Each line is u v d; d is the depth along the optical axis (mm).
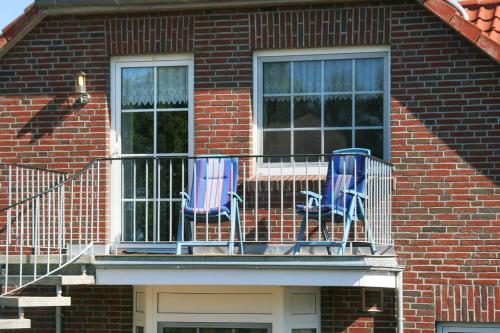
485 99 14141
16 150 15336
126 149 15281
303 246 14297
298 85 14922
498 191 14023
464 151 14164
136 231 15219
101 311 14961
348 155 13172
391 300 14281
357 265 12883
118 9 15016
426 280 14117
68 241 15070
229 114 14844
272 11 14781
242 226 14703
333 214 13172
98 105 15180
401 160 14305
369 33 14500
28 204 14383
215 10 14922
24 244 15125
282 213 13633
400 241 14227
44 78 15336
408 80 14359
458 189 14133
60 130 15250
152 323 14320
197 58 14953
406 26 14406
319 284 13062
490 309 13930
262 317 13992
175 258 13406
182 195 13875
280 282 13156
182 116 15188
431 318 14062
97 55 15203
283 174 14844
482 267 14000
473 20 14984
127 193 15297
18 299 12789
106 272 13594
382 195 13992
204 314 14180
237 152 14789
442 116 14242
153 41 15062
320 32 14641
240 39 14859
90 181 15094
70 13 15188
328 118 14836
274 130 14945
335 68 14852
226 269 13289
